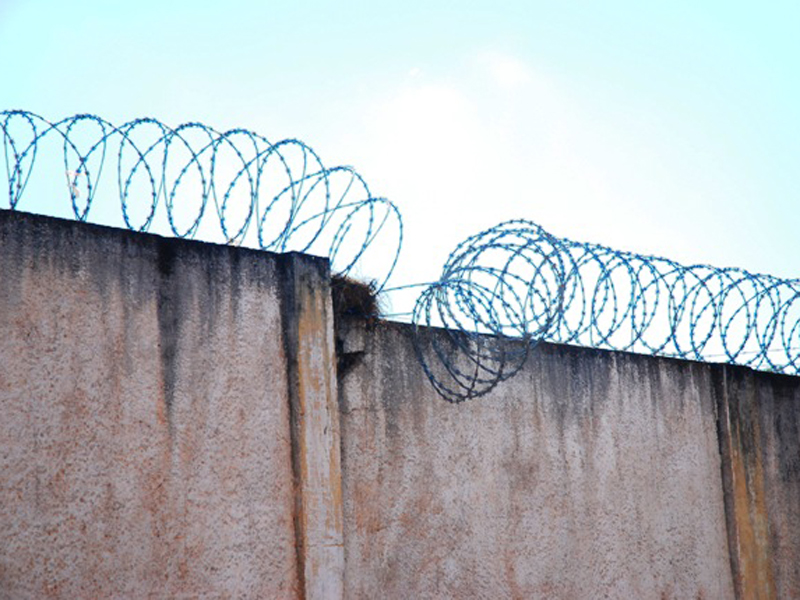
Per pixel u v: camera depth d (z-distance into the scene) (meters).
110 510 8.16
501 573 10.80
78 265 8.34
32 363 7.99
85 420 8.16
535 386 11.65
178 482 8.52
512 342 11.57
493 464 11.02
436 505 10.44
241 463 8.88
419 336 10.71
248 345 9.13
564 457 11.72
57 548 7.88
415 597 10.07
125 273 8.58
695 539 12.89
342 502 9.59
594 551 11.73
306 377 9.36
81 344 8.25
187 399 8.70
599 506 11.92
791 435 14.23
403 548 10.09
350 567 9.66
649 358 12.96
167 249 8.84
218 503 8.70
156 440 8.48
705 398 13.48
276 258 9.49
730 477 13.39
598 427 12.16
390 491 10.12
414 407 10.50
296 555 9.04
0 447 7.76
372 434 10.11
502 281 10.15
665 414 12.95
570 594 11.37
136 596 8.16
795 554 13.88
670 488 12.77
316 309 9.58
